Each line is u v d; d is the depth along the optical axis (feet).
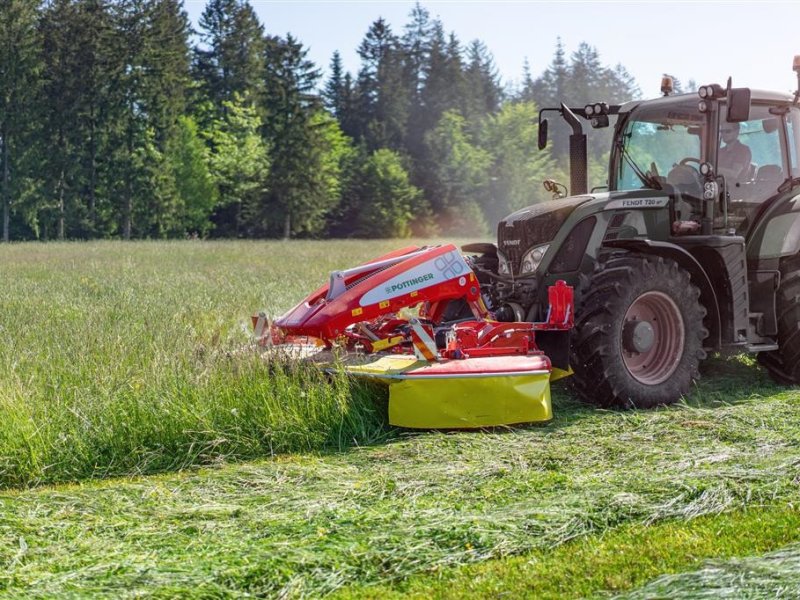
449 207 246.88
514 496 15.39
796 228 25.38
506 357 21.04
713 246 23.84
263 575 12.05
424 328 21.98
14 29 179.42
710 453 17.75
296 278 54.70
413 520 13.98
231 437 19.12
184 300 36.22
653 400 22.65
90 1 191.83
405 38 297.33
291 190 206.18
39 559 12.89
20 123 180.75
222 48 229.66
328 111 270.46
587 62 352.49
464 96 289.12
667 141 25.43
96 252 94.32
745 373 27.17
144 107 196.75
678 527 13.96
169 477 17.60
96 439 18.37
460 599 11.64
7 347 23.31
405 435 20.15
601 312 22.18
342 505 14.99
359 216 224.94
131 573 12.09
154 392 19.61
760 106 25.72
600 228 23.57
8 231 183.01
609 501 14.64
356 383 20.74
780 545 13.17
